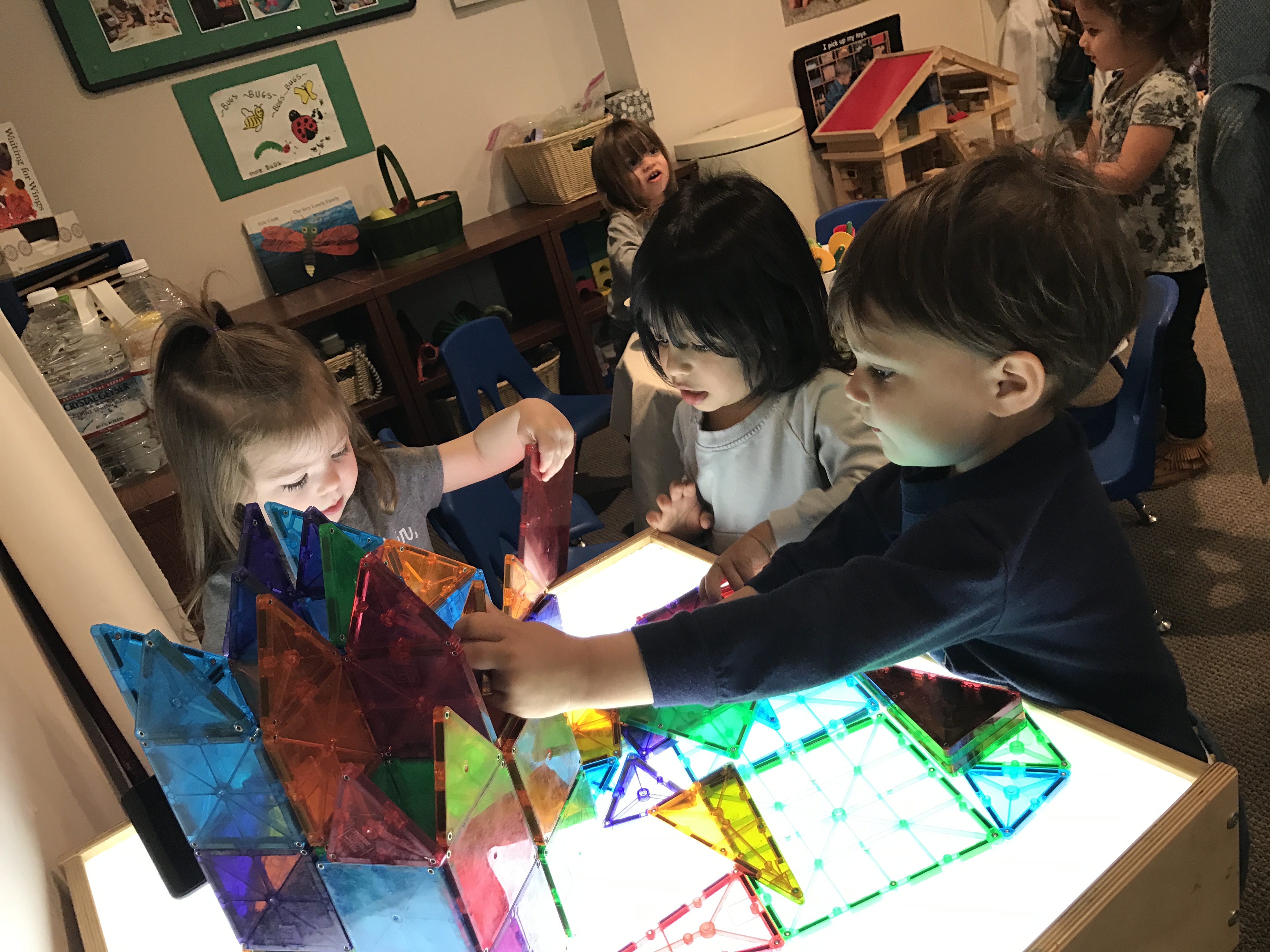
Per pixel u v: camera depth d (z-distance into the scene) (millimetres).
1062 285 601
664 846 652
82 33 2852
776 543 1053
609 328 3707
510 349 2629
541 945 579
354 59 3305
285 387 993
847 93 3713
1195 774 593
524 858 577
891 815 628
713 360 1084
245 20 3086
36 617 1048
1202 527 2172
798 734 710
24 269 2400
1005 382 630
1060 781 618
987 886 565
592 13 3684
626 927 600
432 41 3426
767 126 3588
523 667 594
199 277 3201
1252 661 1771
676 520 1367
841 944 555
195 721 520
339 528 592
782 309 1048
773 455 1215
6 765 741
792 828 636
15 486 1001
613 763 729
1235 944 640
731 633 630
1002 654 759
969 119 3547
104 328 1984
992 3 4484
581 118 3600
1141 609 746
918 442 690
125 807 616
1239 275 1161
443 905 507
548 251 3334
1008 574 653
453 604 652
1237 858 608
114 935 685
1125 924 542
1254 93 1077
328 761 542
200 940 670
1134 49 2117
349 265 3438
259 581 591
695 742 724
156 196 3080
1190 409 2281
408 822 494
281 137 3234
